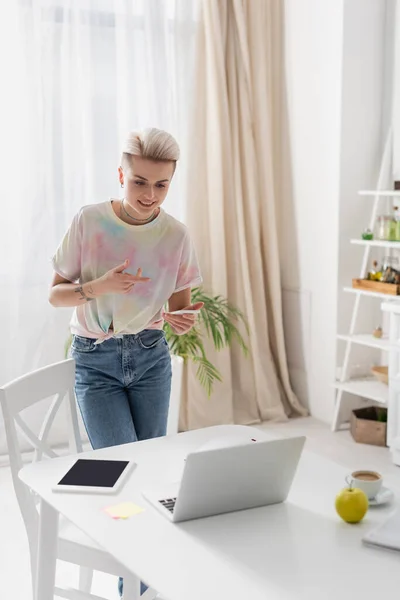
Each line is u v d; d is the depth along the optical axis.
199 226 4.59
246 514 1.76
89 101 4.14
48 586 1.94
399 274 4.17
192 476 1.66
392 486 1.96
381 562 1.54
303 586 1.45
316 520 1.73
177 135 4.43
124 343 2.49
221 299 4.59
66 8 4.04
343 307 4.57
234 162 4.62
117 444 2.50
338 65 4.37
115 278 2.31
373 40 4.41
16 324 4.12
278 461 1.76
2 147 4.00
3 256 4.07
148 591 2.32
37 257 4.12
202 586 1.44
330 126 4.46
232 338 4.75
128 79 4.22
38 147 4.07
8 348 4.13
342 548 1.59
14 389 2.25
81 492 1.87
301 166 4.70
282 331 4.80
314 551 1.58
